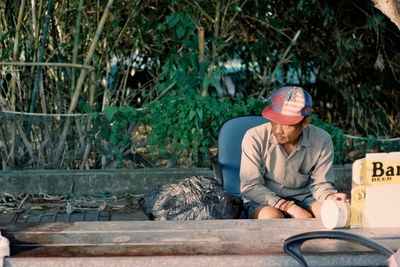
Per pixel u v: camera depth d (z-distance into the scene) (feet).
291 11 23.44
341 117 25.34
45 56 21.68
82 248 9.41
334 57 24.12
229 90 25.26
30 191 20.04
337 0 22.93
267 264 9.15
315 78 24.84
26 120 20.61
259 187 13.73
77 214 18.66
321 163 13.96
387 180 10.02
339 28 23.36
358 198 10.07
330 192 13.69
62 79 21.47
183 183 14.46
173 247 9.46
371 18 22.36
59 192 20.16
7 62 19.88
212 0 21.35
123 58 22.18
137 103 22.45
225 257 9.08
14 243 9.60
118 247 9.45
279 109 12.96
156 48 22.34
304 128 13.76
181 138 20.57
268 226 10.36
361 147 21.42
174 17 20.68
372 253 9.21
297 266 9.15
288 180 14.06
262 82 24.12
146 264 9.01
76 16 21.21
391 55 23.80
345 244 9.57
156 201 14.24
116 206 19.26
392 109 24.82
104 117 20.68
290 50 23.95
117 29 21.67
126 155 20.89
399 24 14.03
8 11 20.89
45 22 20.52
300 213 13.25
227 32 23.16
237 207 14.07
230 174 15.74
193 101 20.34
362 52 24.12
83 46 21.52
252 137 13.92
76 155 20.86
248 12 22.91
